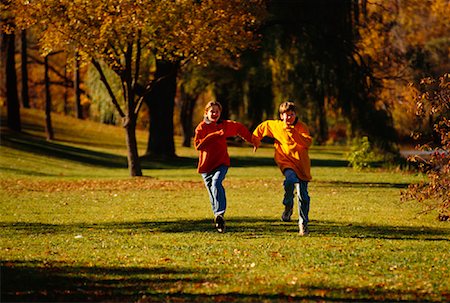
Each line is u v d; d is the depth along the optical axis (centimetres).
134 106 5472
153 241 2320
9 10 4997
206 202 3725
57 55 14575
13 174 5834
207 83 9062
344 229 2636
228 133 2436
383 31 7069
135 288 1588
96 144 10050
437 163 2661
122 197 4009
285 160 2380
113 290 1566
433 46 7781
